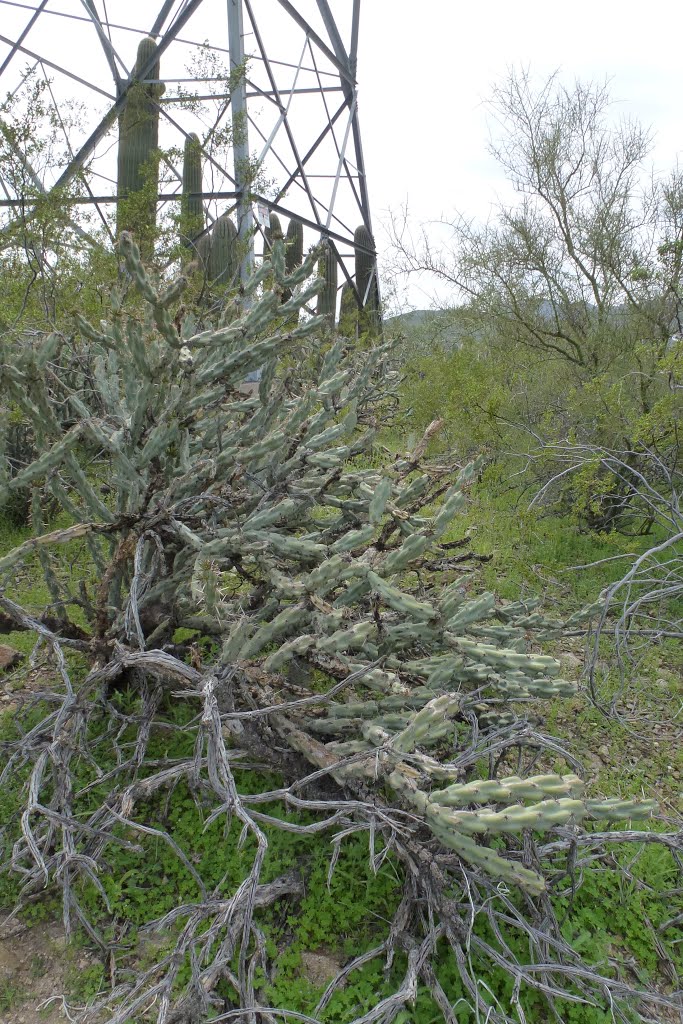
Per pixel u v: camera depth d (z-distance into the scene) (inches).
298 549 99.5
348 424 110.3
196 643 110.5
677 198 267.3
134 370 110.7
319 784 94.6
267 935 82.2
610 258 281.4
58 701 102.7
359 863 89.9
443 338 384.2
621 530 213.9
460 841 71.2
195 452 121.1
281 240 103.1
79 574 165.0
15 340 179.8
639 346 223.1
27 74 232.7
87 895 86.7
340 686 85.3
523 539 192.7
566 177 297.7
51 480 111.8
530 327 305.0
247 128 359.3
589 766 116.6
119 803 88.7
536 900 83.5
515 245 311.6
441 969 77.8
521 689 100.8
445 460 209.3
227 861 90.3
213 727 80.5
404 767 77.9
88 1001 75.5
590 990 76.6
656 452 201.6
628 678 141.8
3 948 82.0
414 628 92.7
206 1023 67.7
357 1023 66.6
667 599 168.7
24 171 238.1
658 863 95.3
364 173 665.6
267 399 122.9
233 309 118.9
